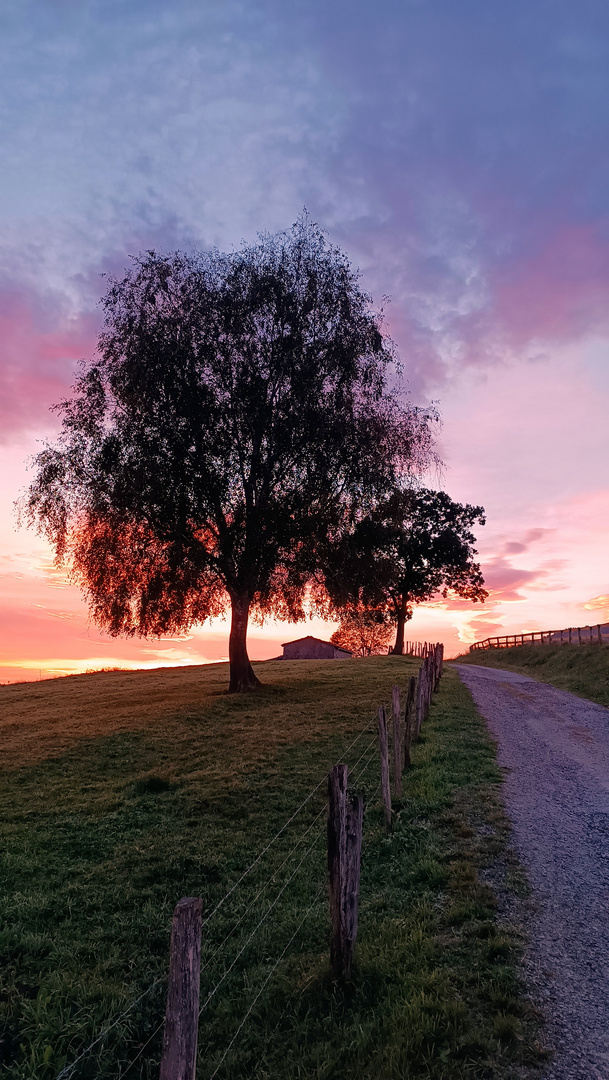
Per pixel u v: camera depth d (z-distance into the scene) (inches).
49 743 716.7
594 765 575.2
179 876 354.0
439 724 733.9
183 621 1085.8
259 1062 193.0
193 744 674.8
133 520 987.3
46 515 979.9
